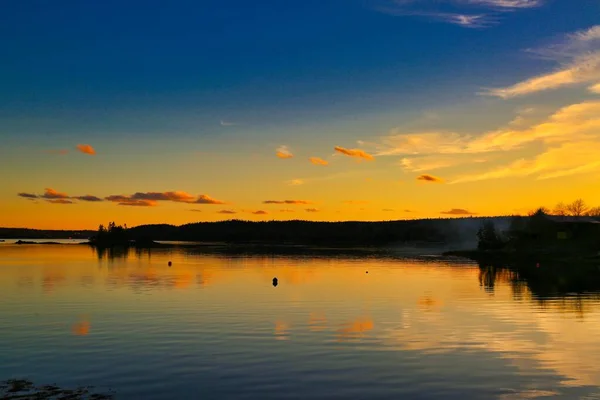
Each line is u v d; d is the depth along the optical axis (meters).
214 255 119.00
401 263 88.81
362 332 26.77
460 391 17.50
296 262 90.81
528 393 17.34
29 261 93.12
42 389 17.66
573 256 101.88
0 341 24.72
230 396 17.02
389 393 17.33
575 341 24.69
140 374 19.36
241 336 25.77
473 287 48.81
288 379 18.77
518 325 28.69
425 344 24.06
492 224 130.50
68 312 33.12
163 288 47.50
